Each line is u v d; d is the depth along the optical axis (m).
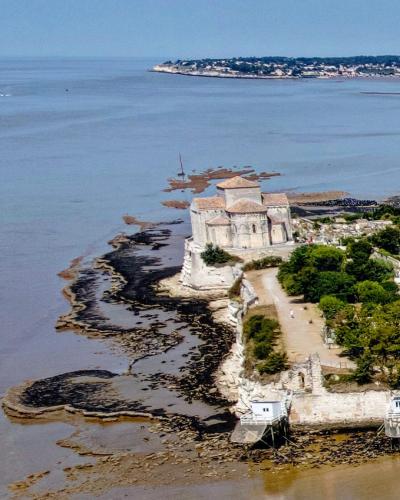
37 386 154.75
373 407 127.19
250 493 113.25
